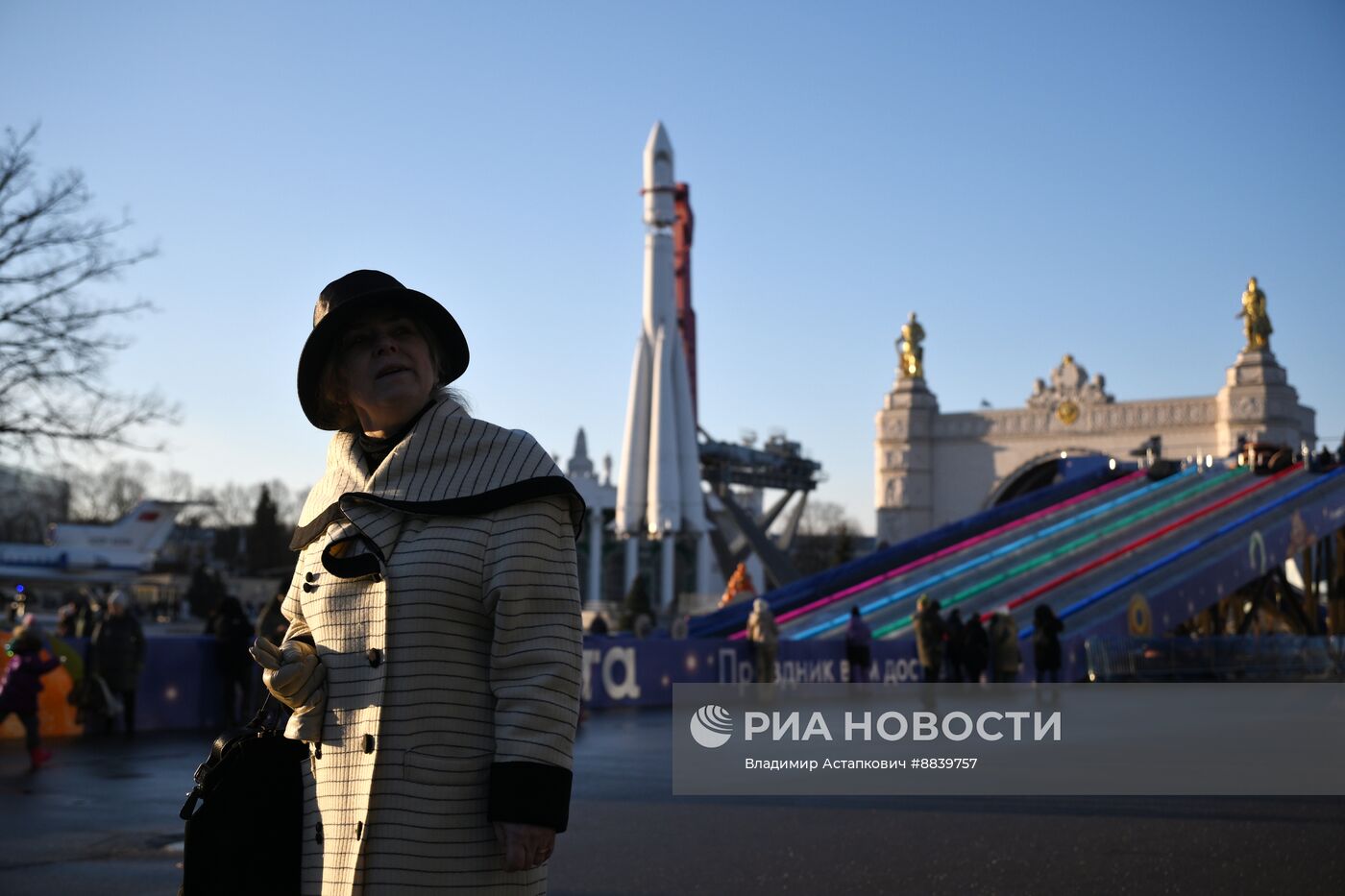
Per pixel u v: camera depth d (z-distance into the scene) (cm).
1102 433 8444
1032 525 5294
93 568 7125
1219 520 4791
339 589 312
